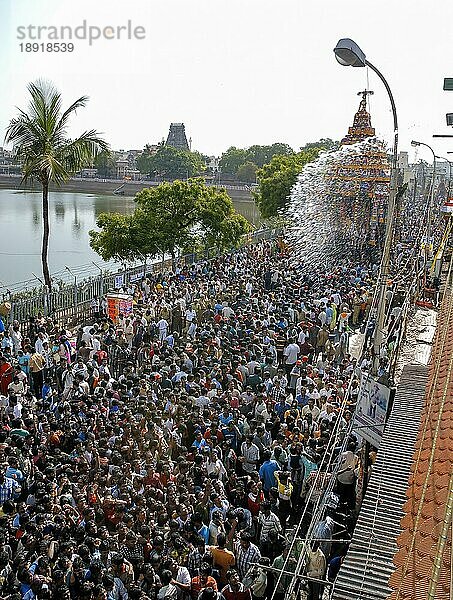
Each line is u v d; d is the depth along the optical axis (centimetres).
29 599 850
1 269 4594
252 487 1183
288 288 2812
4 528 982
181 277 3133
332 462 1301
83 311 2673
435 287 2258
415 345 1631
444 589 499
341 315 2462
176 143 17712
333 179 3309
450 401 830
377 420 1141
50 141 2800
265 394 1616
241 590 929
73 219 8438
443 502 611
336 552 1145
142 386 1592
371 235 3288
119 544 974
